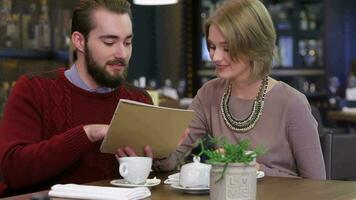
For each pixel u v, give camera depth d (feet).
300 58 23.49
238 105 6.87
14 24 12.22
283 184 5.55
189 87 24.11
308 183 5.59
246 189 4.57
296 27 23.49
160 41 23.89
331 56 23.16
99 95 7.02
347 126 17.75
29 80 6.88
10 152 6.25
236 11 6.48
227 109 6.93
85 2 6.77
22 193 6.56
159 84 23.89
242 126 6.79
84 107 6.95
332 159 7.33
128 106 5.41
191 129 7.21
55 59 13.01
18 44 12.30
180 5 23.84
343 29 23.20
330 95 22.85
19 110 6.65
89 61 6.73
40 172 6.14
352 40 23.16
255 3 6.57
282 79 23.66
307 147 6.59
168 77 23.99
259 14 6.52
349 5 23.17
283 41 23.53
